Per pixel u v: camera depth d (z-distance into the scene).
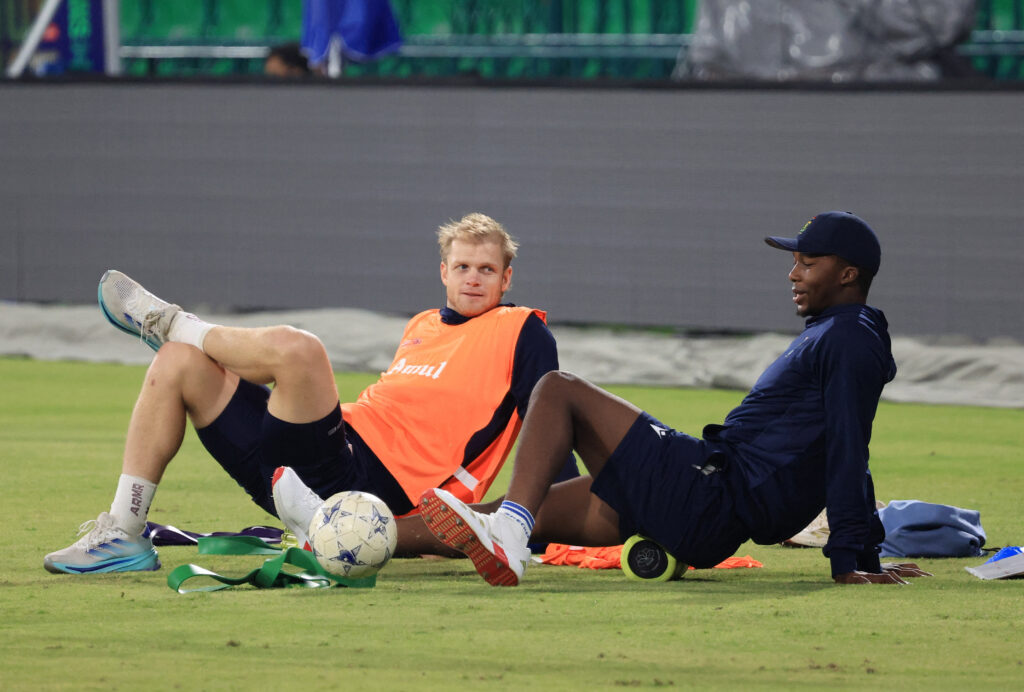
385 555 12.85
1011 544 16.33
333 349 38.00
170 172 41.19
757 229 36.94
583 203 38.28
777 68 51.38
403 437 14.60
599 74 62.44
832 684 9.29
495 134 38.72
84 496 18.91
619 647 10.33
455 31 65.94
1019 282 34.62
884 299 35.88
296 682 9.20
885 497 19.97
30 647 10.22
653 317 37.94
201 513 18.06
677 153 37.47
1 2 53.41
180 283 41.25
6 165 42.41
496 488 20.53
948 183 35.16
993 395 32.88
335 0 46.56
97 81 41.47
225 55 64.38
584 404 13.28
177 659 9.84
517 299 39.06
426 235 39.28
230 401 13.93
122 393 32.56
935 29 50.50
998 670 9.69
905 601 12.25
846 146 36.00
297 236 40.28
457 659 9.91
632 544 13.67
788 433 13.22
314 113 39.97
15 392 32.53
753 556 15.86
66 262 42.03
